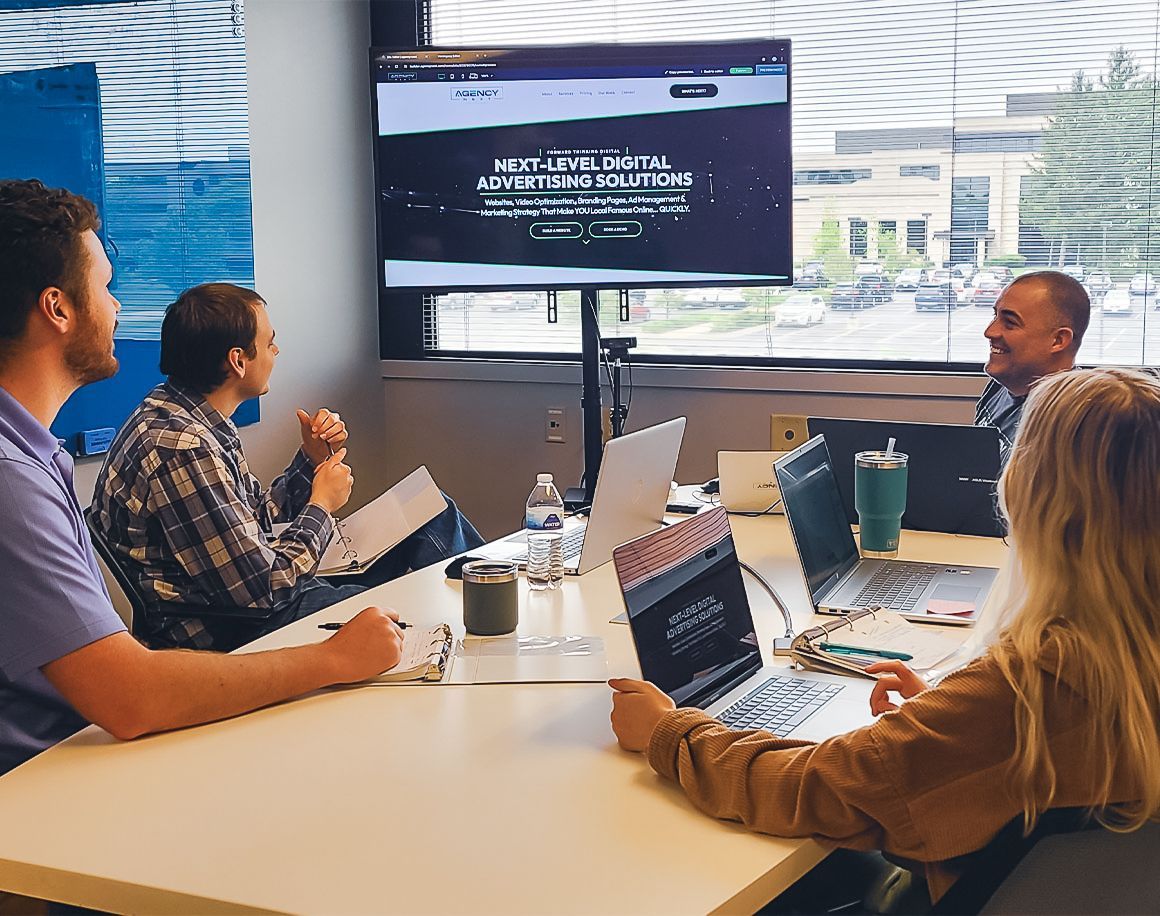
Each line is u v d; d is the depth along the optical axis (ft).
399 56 11.46
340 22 13.41
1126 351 11.44
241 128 11.78
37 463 4.90
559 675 5.49
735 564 5.66
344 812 4.10
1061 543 3.70
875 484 7.58
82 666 4.67
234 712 4.99
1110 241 11.38
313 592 8.94
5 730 4.99
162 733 4.85
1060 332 8.93
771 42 11.17
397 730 4.86
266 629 8.22
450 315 14.16
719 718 4.84
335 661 5.31
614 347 11.96
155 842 3.89
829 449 8.59
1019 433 3.99
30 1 9.48
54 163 9.79
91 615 4.73
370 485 14.28
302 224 12.88
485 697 5.24
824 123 12.27
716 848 3.84
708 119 11.36
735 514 9.07
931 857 3.69
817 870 5.10
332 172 13.37
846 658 5.53
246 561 7.88
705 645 5.19
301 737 4.80
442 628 6.08
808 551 6.61
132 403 10.72
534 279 11.76
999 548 7.89
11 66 9.37
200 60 11.18
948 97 11.78
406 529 8.45
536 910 3.43
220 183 11.57
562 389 13.46
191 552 7.90
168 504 7.88
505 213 11.67
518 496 13.89
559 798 4.20
